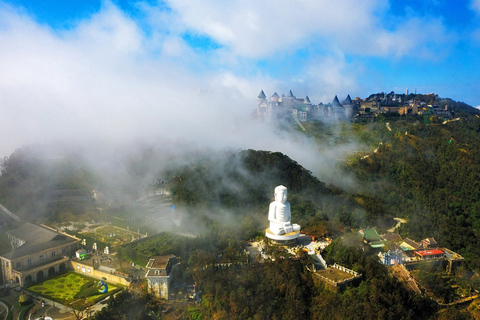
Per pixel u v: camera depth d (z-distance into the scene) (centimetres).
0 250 15600
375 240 14275
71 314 10825
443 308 11788
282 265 12181
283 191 13850
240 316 10806
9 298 11862
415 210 17750
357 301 10762
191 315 10944
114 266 13262
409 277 12638
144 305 11219
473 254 14400
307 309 11175
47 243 14000
